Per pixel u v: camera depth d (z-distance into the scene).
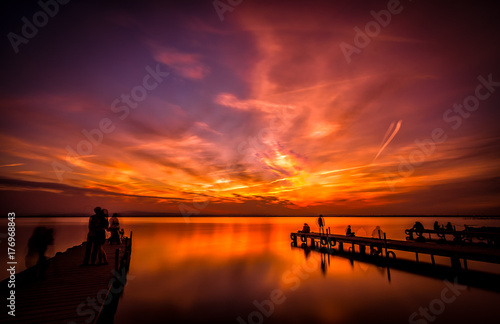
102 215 9.04
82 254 11.41
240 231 46.03
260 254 19.19
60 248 22.47
